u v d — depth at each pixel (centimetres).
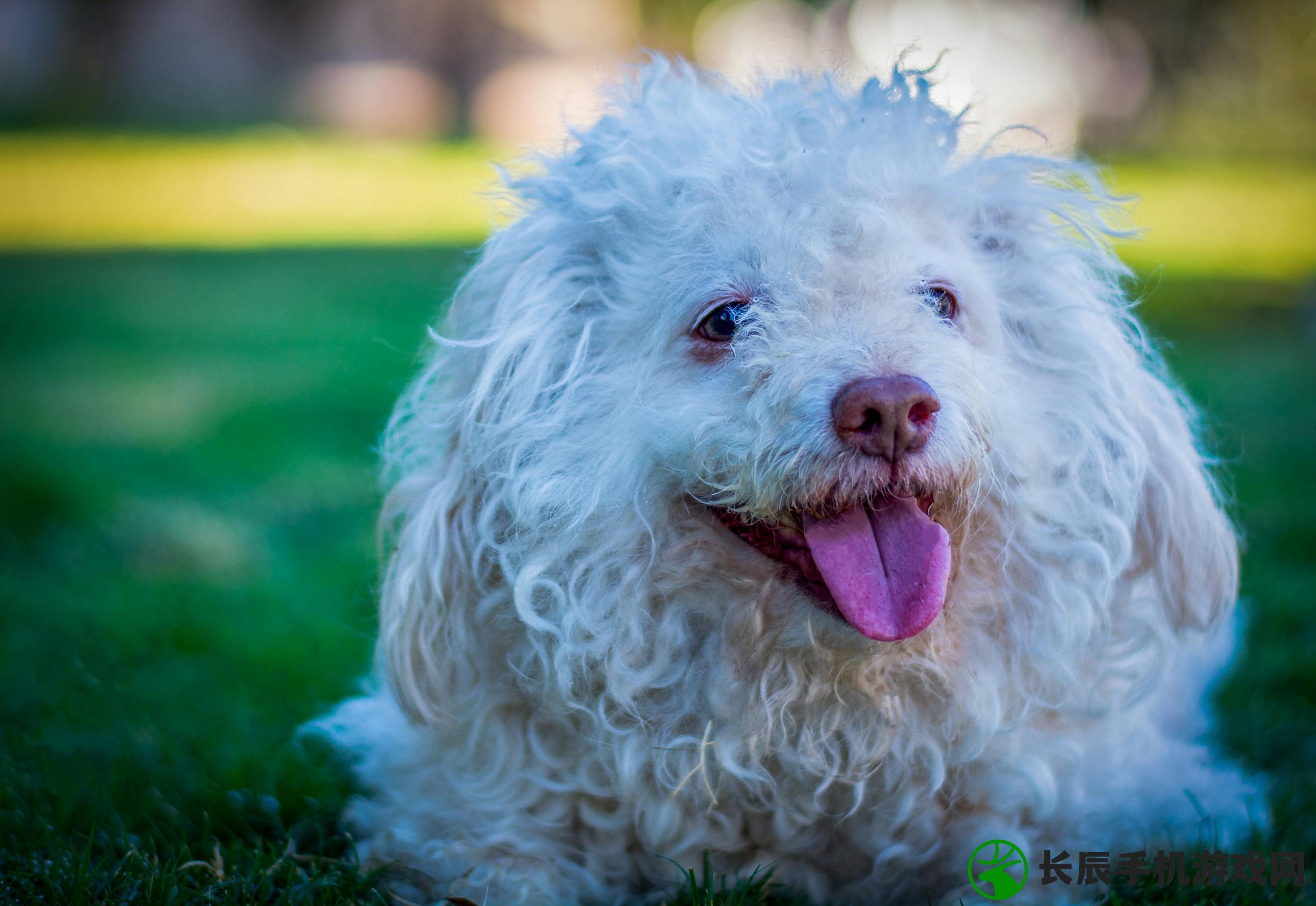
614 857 296
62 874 283
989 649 283
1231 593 315
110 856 295
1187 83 2752
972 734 281
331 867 296
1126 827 299
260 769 350
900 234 277
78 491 623
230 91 3294
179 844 307
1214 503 311
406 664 293
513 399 289
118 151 2666
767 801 284
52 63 3375
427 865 296
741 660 273
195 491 658
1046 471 287
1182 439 309
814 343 264
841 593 257
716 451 266
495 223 329
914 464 257
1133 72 2844
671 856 289
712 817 286
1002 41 2923
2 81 3322
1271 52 2655
